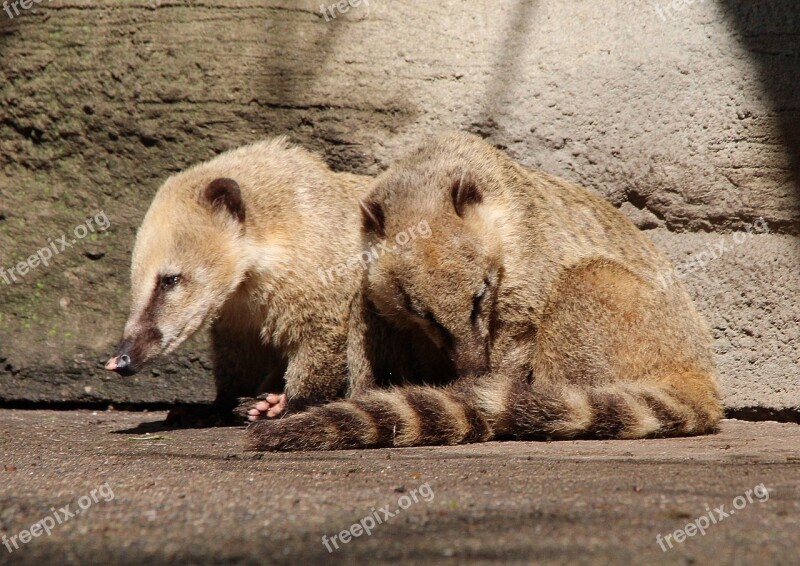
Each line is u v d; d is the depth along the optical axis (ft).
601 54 42.70
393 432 31.76
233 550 15.62
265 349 41.55
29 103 44.62
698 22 42.24
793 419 41.42
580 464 25.52
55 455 29.68
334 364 39.01
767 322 41.78
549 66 42.80
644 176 42.34
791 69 41.24
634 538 15.93
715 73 41.86
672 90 42.14
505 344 36.52
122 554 15.47
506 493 20.51
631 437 33.06
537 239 36.76
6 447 32.07
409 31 43.55
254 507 19.30
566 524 17.06
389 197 36.04
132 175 44.68
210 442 33.68
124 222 44.80
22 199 45.19
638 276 37.91
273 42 43.80
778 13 41.37
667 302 37.58
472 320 34.40
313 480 23.26
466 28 43.42
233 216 37.93
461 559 14.79
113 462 27.66
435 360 38.40
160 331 36.47
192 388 44.86
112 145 44.60
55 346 45.06
